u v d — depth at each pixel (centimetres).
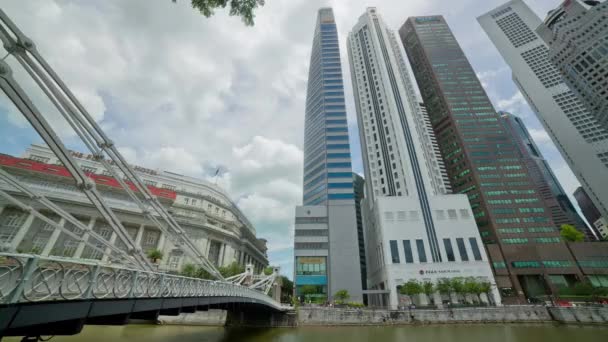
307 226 6744
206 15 933
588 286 5678
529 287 6562
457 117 10075
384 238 6116
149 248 5422
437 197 6631
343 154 7656
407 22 13838
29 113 838
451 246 5950
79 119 1149
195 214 6438
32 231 4297
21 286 589
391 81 9194
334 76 9269
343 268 6075
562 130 11606
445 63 11588
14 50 911
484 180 8538
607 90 8662
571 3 10438
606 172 10000
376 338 2967
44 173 4725
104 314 884
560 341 2678
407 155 7588
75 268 757
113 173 1295
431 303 5394
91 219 4859
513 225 7488
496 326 3853
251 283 3878
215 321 4206
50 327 811
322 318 4197
